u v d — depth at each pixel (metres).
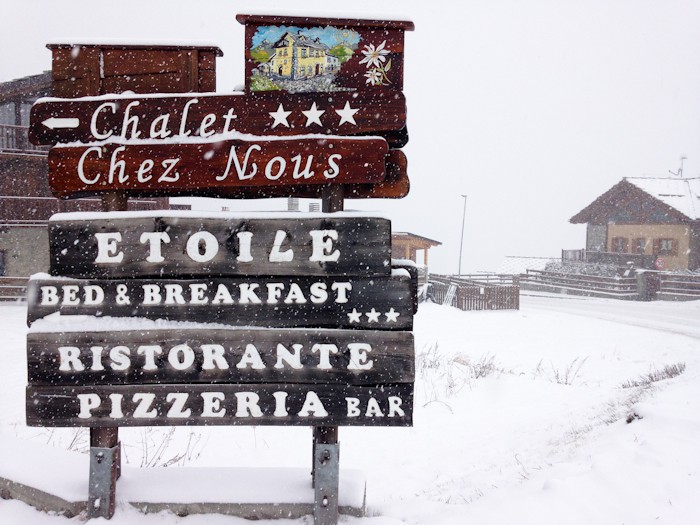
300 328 3.77
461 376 12.06
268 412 3.77
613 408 8.42
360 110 3.79
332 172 3.77
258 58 3.81
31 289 3.79
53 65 3.90
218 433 8.09
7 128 21.17
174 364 3.77
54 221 3.78
